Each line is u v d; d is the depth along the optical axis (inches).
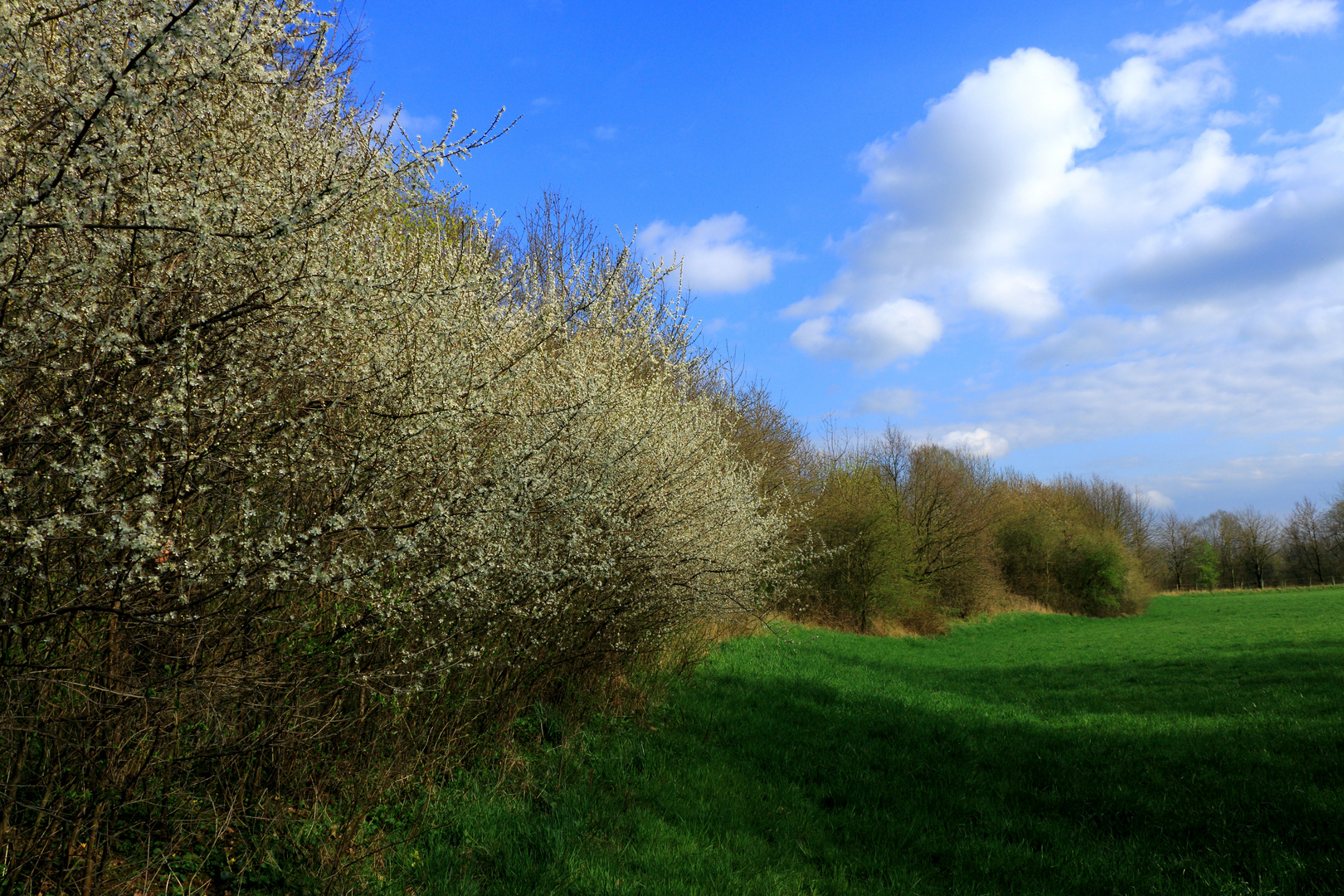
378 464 143.9
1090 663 713.6
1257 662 609.9
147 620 104.2
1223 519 3390.7
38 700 108.4
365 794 155.6
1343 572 2977.4
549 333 181.5
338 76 158.7
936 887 186.2
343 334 133.0
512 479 163.0
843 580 1083.3
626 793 213.2
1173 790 255.1
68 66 101.7
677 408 289.6
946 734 343.6
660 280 234.2
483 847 162.9
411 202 130.7
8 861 105.0
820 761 280.5
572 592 243.6
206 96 106.7
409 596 152.6
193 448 112.6
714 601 319.3
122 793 117.2
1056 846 211.6
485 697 198.4
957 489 1475.1
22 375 98.1
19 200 87.6
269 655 140.7
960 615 1418.6
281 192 119.2
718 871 174.4
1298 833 209.5
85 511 105.5
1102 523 2253.9
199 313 116.2
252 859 133.4
